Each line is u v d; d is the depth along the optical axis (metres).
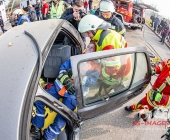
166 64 2.60
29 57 1.53
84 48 3.07
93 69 1.71
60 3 6.27
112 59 1.80
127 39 8.19
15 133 1.15
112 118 3.22
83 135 2.83
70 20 3.77
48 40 1.78
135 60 2.07
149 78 2.43
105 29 2.11
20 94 1.28
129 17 9.58
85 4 11.18
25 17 4.67
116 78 1.97
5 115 1.20
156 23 10.62
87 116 1.88
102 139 2.78
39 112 1.87
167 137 2.62
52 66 2.52
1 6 11.81
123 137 2.84
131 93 2.24
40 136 1.98
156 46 7.64
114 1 9.84
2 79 1.37
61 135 2.05
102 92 1.93
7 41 1.84
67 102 1.85
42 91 1.46
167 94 2.64
